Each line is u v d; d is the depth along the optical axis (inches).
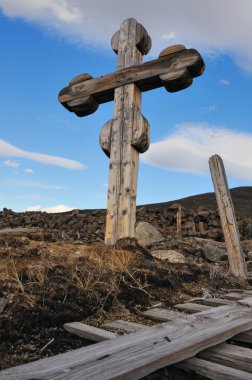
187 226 530.0
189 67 216.5
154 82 234.1
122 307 148.5
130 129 229.9
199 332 112.4
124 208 223.3
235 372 93.9
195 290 187.3
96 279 160.7
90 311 138.9
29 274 153.7
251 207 1457.9
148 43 257.6
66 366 86.7
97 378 80.7
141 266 192.5
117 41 255.0
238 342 126.0
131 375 85.4
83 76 256.7
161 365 93.0
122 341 104.3
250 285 218.2
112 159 232.5
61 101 261.9
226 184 241.3
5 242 199.3
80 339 118.5
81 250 202.5
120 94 239.0
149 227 390.6
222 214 237.5
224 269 257.4
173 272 203.6
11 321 120.1
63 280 155.4
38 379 79.7
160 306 157.2
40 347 110.9
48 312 129.7
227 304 158.2
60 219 651.5
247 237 500.7
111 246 211.9
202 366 97.8
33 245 204.5
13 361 100.2
